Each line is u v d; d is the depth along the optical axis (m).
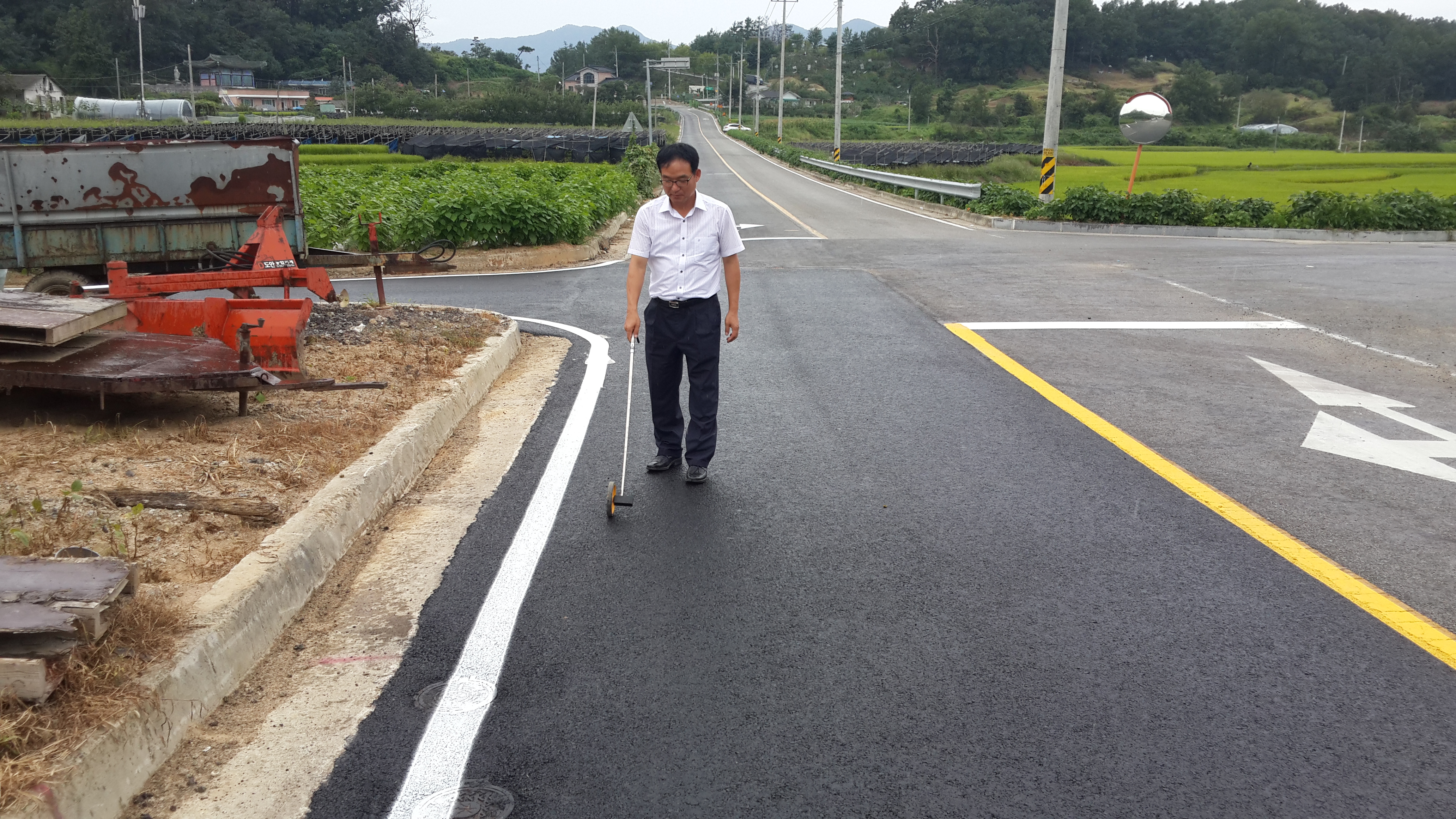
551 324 9.91
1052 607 3.80
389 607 3.79
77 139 64.50
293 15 173.38
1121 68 190.12
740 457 5.72
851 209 27.30
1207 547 4.39
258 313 6.33
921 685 3.24
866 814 2.60
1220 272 13.63
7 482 4.38
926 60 187.62
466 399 6.66
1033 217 22.47
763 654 3.45
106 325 6.11
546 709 3.10
